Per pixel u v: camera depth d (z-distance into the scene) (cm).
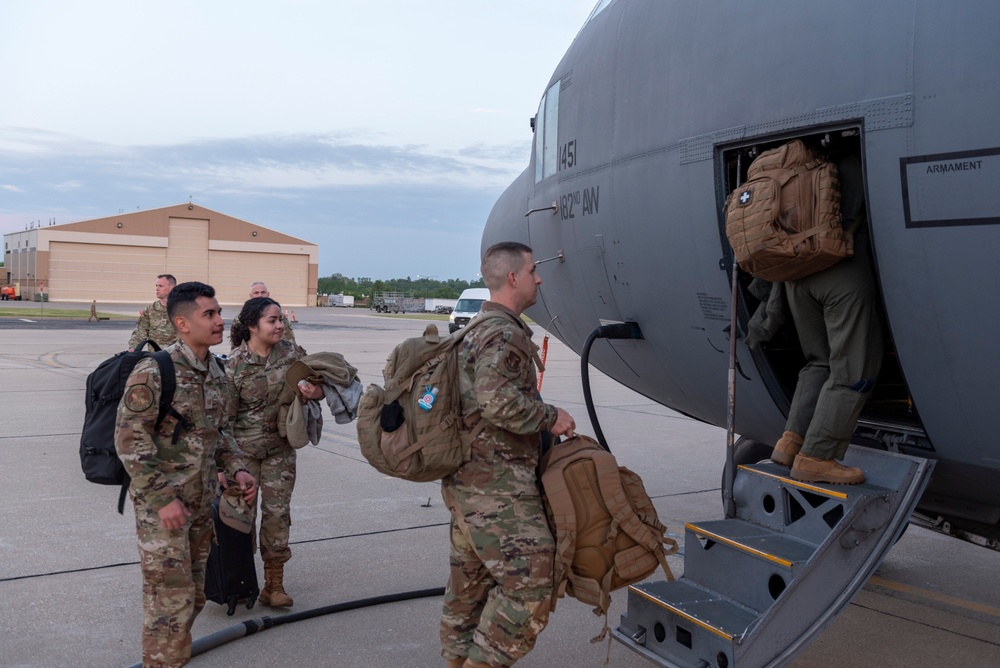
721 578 315
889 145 278
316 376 390
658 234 378
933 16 271
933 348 288
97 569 467
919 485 298
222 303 6419
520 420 267
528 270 288
